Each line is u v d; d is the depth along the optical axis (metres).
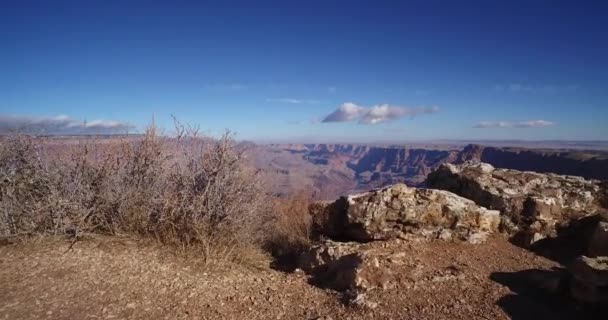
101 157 4.32
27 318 2.71
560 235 4.38
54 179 4.10
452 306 3.02
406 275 3.47
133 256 3.78
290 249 4.92
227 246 4.24
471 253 4.04
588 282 2.90
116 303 3.02
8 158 4.10
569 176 5.36
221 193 4.19
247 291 3.46
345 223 4.72
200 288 3.40
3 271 3.29
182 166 4.33
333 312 3.06
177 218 4.21
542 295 3.13
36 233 3.88
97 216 4.12
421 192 4.61
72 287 3.16
